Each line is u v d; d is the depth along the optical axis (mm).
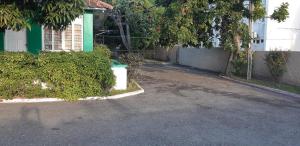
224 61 26797
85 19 19375
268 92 17109
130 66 17844
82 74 13562
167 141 8328
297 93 16688
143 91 15961
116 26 34094
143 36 32875
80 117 10680
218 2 21734
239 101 14180
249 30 22547
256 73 23125
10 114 10891
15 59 12961
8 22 11961
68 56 13492
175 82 19938
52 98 13148
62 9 12070
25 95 13109
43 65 13156
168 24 21312
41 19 13039
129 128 9469
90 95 13797
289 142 8461
